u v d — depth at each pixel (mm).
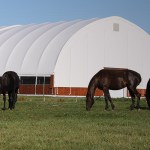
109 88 28719
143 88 70000
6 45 67000
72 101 41125
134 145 12648
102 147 12289
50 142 13203
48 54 60938
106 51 66062
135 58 69750
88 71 63312
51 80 58656
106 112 25578
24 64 61625
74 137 14203
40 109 28375
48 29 69312
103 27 65875
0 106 32219
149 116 22984
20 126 17328
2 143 13000
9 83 28312
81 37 62844
